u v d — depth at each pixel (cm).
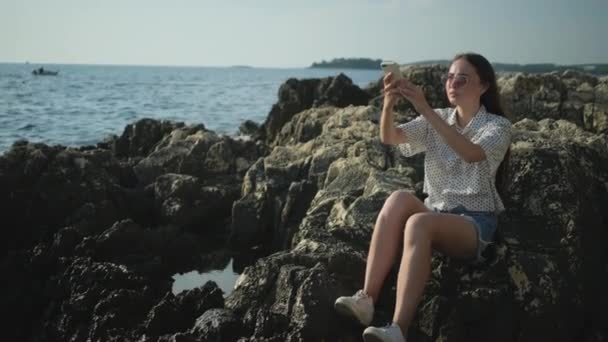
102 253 632
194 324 408
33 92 4634
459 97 383
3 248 697
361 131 824
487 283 378
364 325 360
